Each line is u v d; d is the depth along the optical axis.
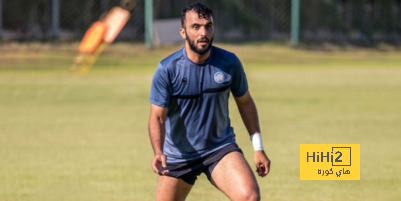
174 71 14.70
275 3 91.19
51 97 47.00
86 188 21.41
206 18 14.15
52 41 79.12
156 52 77.25
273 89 53.16
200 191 21.25
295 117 38.31
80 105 43.31
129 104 43.97
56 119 37.34
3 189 21.17
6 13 78.75
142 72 65.12
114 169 24.47
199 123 15.06
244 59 77.06
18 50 73.38
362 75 66.19
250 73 66.56
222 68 14.79
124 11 69.62
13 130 33.53
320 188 21.45
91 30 68.50
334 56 85.38
